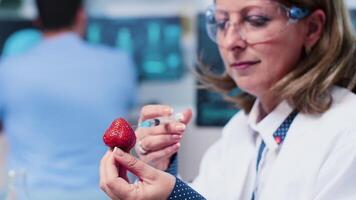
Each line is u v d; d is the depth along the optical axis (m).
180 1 2.45
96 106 2.08
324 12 1.21
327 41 1.21
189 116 1.29
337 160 1.15
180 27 2.46
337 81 1.23
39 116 2.07
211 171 1.37
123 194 1.09
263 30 1.18
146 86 2.49
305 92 1.20
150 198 1.10
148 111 1.29
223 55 1.24
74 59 2.09
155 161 1.28
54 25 2.12
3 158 2.20
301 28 1.21
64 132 2.07
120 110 2.14
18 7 2.55
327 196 1.14
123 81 2.14
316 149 1.17
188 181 1.54
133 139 1.13
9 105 2.09
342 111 1.19
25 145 2.09
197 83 1.51
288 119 1.25
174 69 2.47
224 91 1.42
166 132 1.27
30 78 2.06
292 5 1.18
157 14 2.47
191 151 1.72
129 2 2.48
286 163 1.19
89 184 2.10
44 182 2.08
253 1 1.17
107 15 2.49
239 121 1.40
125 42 2.49
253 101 1.38
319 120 1.21
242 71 1.22
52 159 2.08
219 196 1.32
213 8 1.25
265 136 1.27
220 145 1.41
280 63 1.20
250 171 1.30
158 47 2.48
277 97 1.25
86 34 2.47
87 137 2.09
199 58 1.46
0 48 2.46
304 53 1.23
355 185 1.14
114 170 1.10
